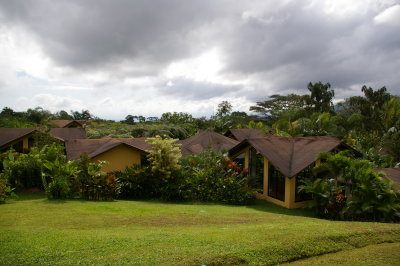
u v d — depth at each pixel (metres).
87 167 13.59
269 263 5.18
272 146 15.25
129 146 18.41
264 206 13.54
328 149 13.91
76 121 60.62
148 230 7.38
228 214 10.72
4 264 4.84
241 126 43.97
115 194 13.88
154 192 14.60
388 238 6.66
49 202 11.78
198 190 14.46
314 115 36.59
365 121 37.06
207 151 17.02
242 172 15.80
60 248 5.60
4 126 40.09
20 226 7.59
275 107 62.09
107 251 5.48
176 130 38.88
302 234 6.58
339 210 10.98
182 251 5.47
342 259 5.40
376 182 10.44
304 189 12.26
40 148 19.50
